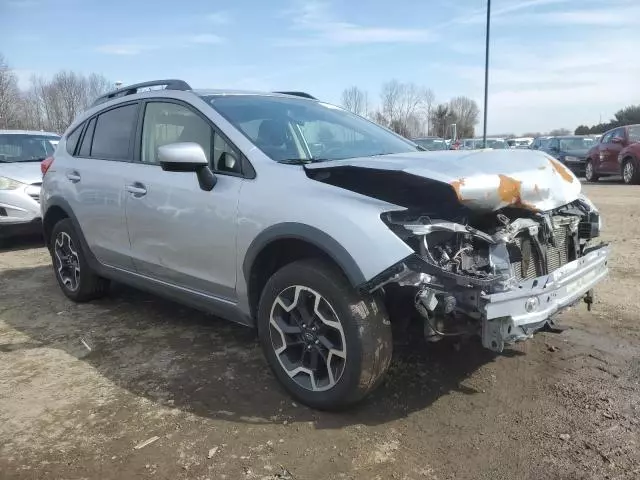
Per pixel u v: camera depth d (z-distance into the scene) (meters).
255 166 3.29
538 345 3.90
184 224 3.61
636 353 3.76
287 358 3.20
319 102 4.46
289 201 3.00
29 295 5.41
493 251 2.90
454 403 3.15
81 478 2.54
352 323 2.80
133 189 4.03
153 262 3.98
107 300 5.17
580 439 2.79
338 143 3.81
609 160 16.83
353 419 3.00
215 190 3.41
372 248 2.67
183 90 3.98
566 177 3.47
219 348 3.98
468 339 3.18
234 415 3.06
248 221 3.18
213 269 3.50
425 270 2.64
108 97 4.89
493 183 2.88
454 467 2.59
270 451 2.72
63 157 5.07
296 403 3.17
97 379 3.53
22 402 3.25
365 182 3.01
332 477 2.53
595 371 3.51
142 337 4.22
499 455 2.67
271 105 3.96
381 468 2.58
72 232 4.89
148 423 3.00
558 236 3.44
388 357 2.89
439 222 2.80
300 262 3.02
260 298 3.26
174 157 3.16
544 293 2.82
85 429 2.95
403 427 2.92
